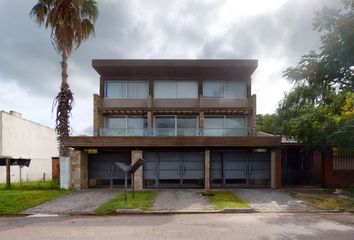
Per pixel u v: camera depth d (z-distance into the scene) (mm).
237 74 28016
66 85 22094
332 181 21469
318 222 11422
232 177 22516
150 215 13102
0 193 18438
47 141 40125
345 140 19125
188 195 18031
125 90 27969
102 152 23125
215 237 9258
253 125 26062
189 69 27328
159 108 26297
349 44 15438
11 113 32531
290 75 18594
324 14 16562
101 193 19062
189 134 22297
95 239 9117
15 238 9320
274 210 13969
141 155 22000
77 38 22234
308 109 21969
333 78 18031
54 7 21281
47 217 12820
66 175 21047
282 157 23531
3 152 28906
